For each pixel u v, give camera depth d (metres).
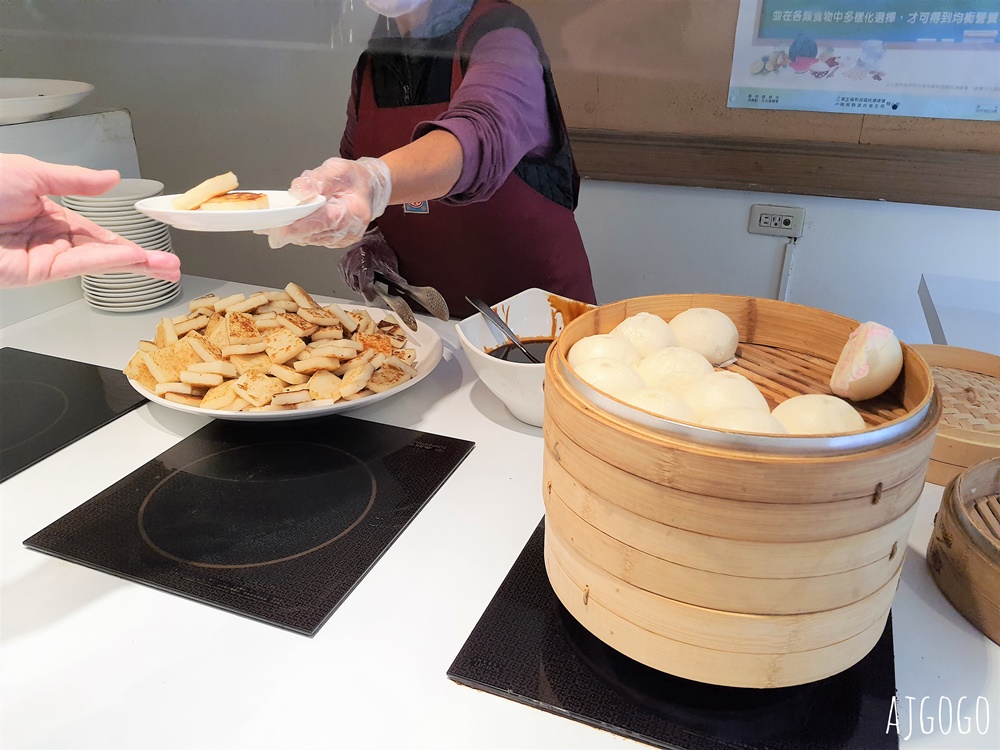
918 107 1.36
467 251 1.26
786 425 0.51
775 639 0.46
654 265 1.69
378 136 1.26
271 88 1.75
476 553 0.67
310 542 0.68
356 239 0.83
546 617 0.59
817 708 0.51
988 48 1.27
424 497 0.75
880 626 0.51
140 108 1.85
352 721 0.51
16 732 0.50
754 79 1.44
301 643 0.57
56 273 0.65
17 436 0.88
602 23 1.47
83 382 1.03
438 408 0.95
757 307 0.67
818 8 1.34
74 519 0.72
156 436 0.89
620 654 0.56
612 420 0.45
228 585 0.63
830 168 1.45
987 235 1.40
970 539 0.58
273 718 0.51
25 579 0.64
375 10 1.13
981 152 1.35
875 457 0.41
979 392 0.83
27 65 1.71
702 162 1.53
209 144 1.89
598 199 1.67
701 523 0.43
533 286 1.29
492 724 0.50
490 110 0.98
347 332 0.99
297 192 0.75
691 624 0.47
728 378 0.53
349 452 0.84
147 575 0.64
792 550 0.43
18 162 0.65
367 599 0.62
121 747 0.49
